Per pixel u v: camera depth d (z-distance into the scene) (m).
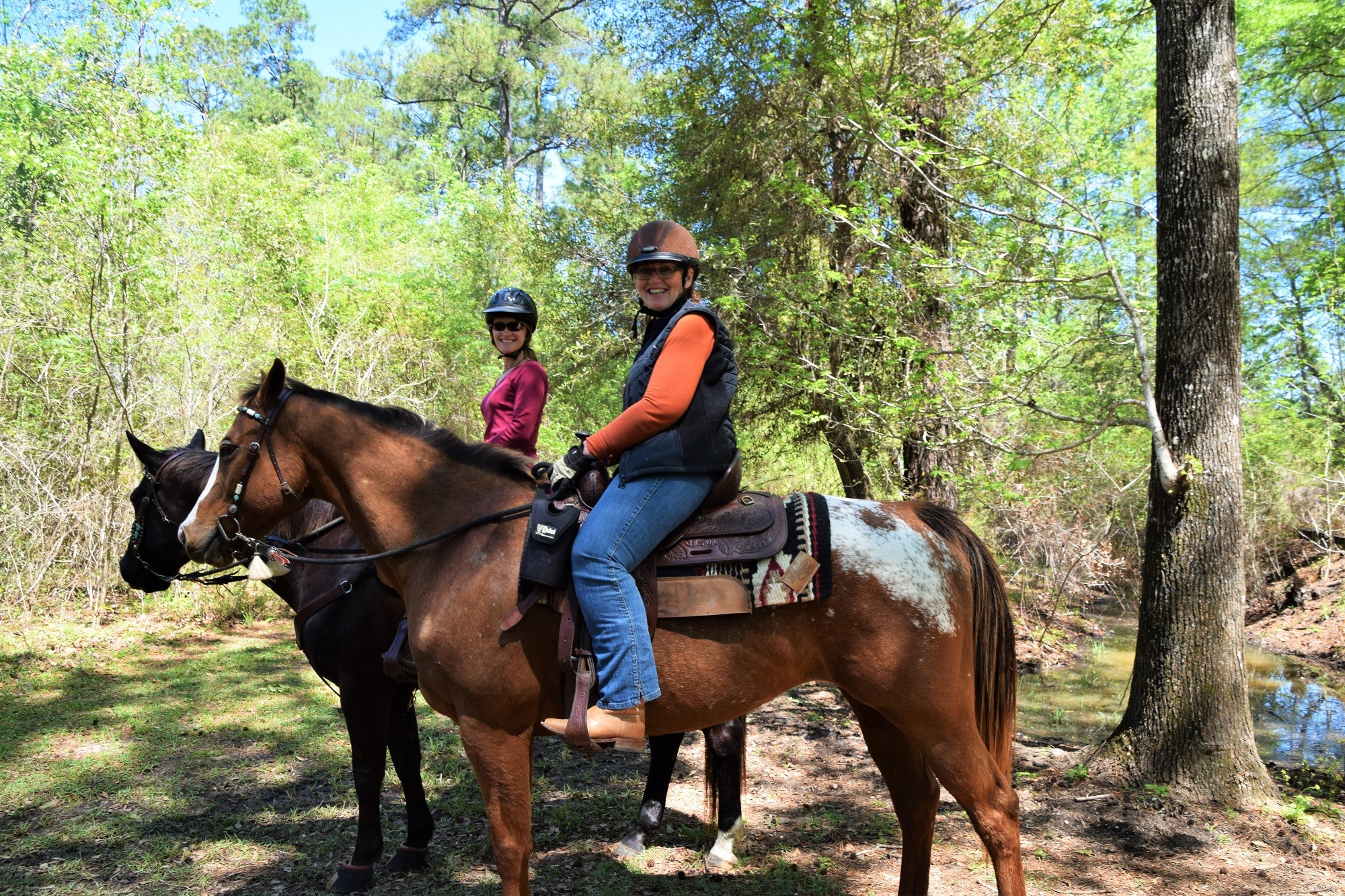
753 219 8.72
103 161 8.52
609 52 10.39
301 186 14.12
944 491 8.34
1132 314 4.95
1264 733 6.10
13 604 7.96
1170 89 4.36
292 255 11.77
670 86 9.46
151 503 3.96
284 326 10.84
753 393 9.28
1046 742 5.63
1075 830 3.89
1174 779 4.17
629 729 2.43
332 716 5.74
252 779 4.64
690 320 2.48
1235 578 4.20
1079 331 7.23
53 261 8.73
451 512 2.81
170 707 5.88
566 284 10.52
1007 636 2.74
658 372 2.44
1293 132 11.52
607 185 10.90
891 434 6.99
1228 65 4.26
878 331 7.28
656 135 9.79
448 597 2.63
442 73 26.95
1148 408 4.45
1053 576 9.41
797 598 2.50
